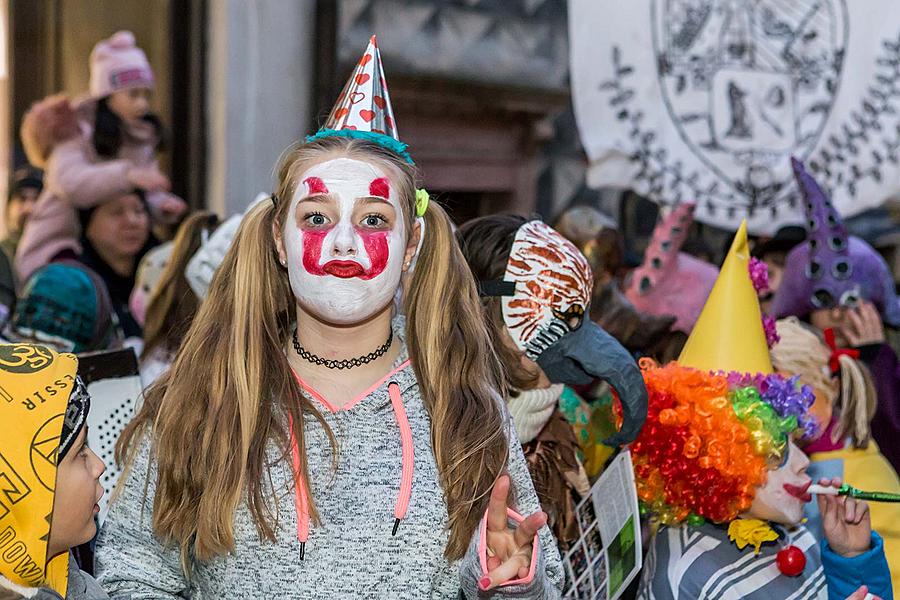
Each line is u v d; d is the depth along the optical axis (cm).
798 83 355
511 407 211
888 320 350
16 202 443
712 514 209
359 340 168
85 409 155
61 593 154
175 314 290
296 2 476
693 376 213
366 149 171
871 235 668
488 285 210
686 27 345
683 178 347
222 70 468
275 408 162
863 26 355
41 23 496
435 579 159
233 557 157
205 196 482
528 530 148
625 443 206
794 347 268
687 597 209
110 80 444
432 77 530
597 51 341
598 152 344
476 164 567
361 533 156
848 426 264
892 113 356
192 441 160
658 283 344
